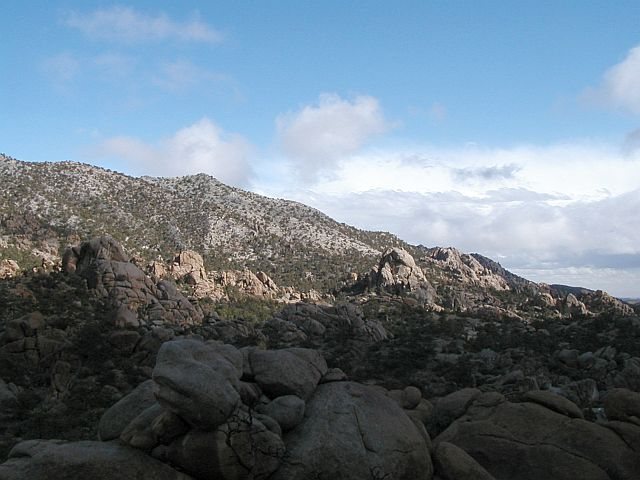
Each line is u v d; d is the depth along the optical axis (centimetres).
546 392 1599
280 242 19812
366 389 1325
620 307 13362
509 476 1426
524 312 12188
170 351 1077
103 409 3625
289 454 1133
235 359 1234
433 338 8025
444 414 1622
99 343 4759
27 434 3114
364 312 10375
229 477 1047
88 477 970
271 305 10112
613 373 6169
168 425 1045
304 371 1302
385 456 1192
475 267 18238
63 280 6731
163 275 10150
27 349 4569
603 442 1420
